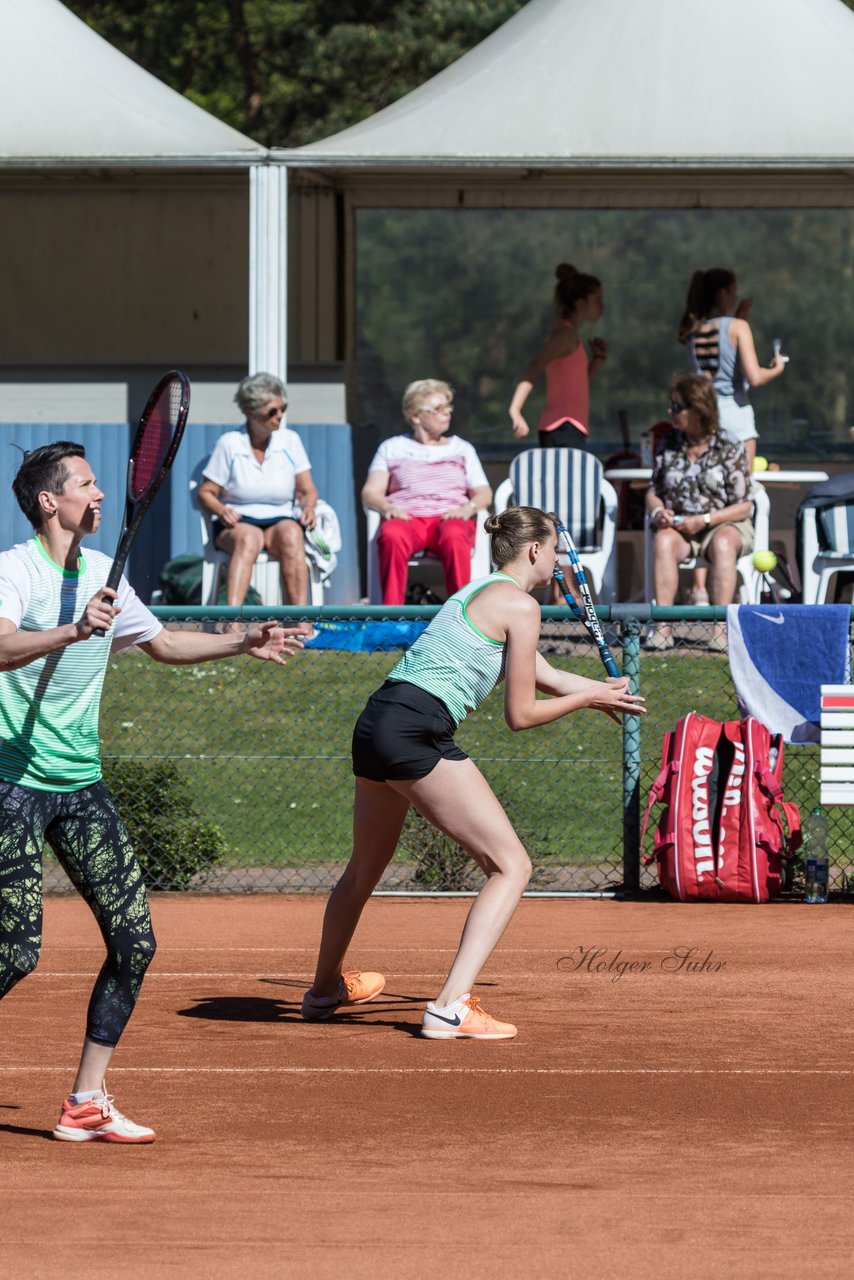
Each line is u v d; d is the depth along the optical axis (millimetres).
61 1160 12812
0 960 13047
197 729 29766
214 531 35031
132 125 37688
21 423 39688
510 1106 14281
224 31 94062
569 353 38031
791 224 53375
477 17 88312
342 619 24391
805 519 34344
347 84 92375
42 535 13234
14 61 38500
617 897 24078
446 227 52906
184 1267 10609
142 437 13836
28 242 45312
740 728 23906
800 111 37438
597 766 28391
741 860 23422
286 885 25234
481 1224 11422
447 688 16266
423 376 53156
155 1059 15797
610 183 48250
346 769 28938
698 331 37688
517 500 35844
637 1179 12391
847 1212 11680
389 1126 13711
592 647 33500
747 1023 17125
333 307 47594
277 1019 17391
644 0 39031
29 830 13047
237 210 45031
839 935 21469
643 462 40750
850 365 53312
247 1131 13570
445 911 23484
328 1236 11180
